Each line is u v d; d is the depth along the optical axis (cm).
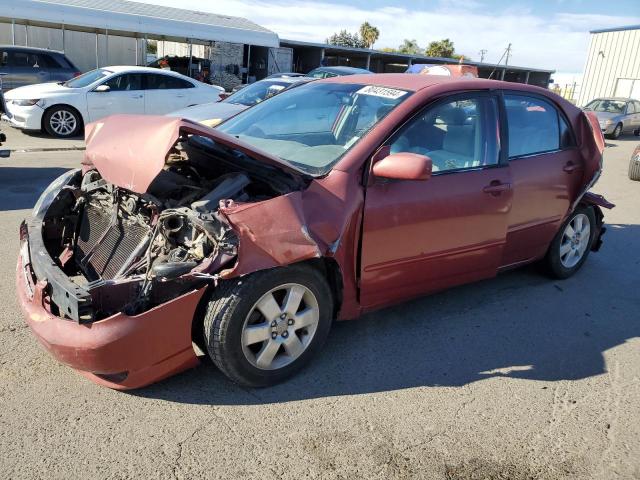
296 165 339
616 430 303
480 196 383
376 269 342
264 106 440
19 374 313
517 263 456
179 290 283
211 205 292
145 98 1300
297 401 308
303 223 296
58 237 382
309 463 262
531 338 403
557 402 325
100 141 330
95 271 339
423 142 362
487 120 401
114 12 1805
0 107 849
